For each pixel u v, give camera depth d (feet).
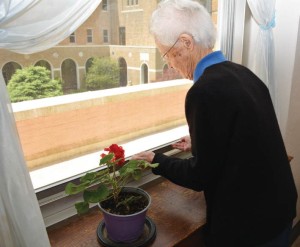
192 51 3.18
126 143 4.72
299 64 6.06
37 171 3.72
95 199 2.86
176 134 5.28
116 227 3.06
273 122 3.32
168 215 3.81
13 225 2.41
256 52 5.55
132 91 4.53
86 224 3.66
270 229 3.19
